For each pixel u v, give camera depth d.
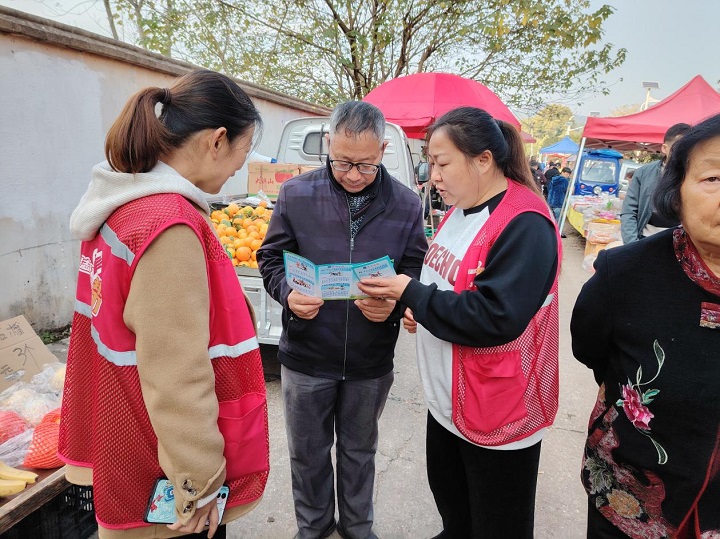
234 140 1.09
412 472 2.53
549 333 1.36
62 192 3.73
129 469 1.01
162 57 4.59
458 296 1.27
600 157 13.80
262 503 2.26
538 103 11.23
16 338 2.19
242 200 4.52
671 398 1.02
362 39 8.47
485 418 1.31
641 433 1.10
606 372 1.26
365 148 1.51
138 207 0.94
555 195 11.97
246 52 9.70
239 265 3.19
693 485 1.03
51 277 3.73
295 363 1.75
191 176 1.08
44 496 1.38
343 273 1.46
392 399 3.30
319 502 1.89
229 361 1.07
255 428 1.11
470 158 1.31
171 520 1.02
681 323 1.01
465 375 1.34
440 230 1.56
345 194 1.66
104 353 0.97
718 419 0.99
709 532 1.04
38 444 1.50
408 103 6.89
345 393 1.79
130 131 0.95
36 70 3.42
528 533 1.47
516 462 1.37
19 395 1.84
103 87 3.98
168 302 0.90
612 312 1.14
